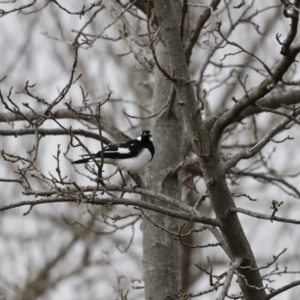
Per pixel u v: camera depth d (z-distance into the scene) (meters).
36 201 8.98
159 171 12.73
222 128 8.84
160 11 8.91
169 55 8.94
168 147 12.91
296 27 7.38
